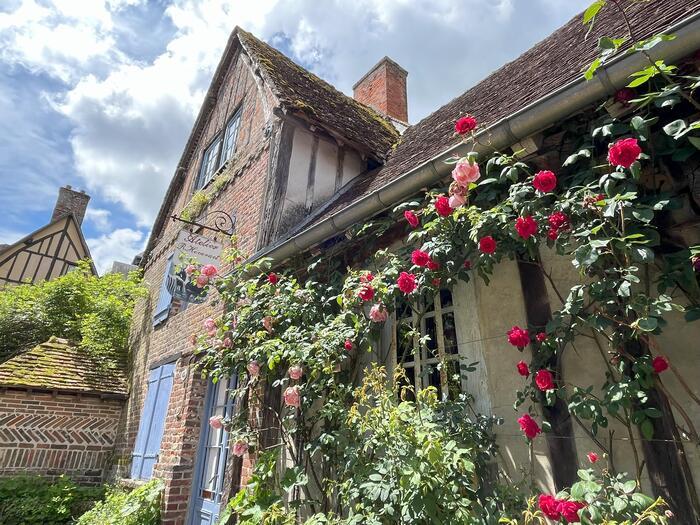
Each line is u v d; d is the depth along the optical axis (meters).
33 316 11.11
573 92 2.06
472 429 2.34
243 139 6.89
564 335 2.08
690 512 1.68
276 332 3.70
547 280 2.44
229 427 3.96
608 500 1.66
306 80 6.93
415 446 2.17
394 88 9.12
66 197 21.59
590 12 1.88
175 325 6.88
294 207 5.21
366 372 2.79
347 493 2.58
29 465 7.34
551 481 2.11
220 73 8.74
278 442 3.88
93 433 8.09
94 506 6.37
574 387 2.07
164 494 5.04
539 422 2.24
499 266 2.72
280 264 4.19
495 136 2.39
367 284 2.93
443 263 2.69
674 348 1.89
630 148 1.65
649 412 1.76
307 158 5.53
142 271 10.34
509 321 2.56
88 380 8.38
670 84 1.73
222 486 4.61
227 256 4.67
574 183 2.13
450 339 2.90
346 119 6.20
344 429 2.86
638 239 1.83
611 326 2.04
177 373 6.05
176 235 8.05
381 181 4.64
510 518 2.06
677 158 1.84
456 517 2.00
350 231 3.53
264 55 6.90
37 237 17.48
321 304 3.67
